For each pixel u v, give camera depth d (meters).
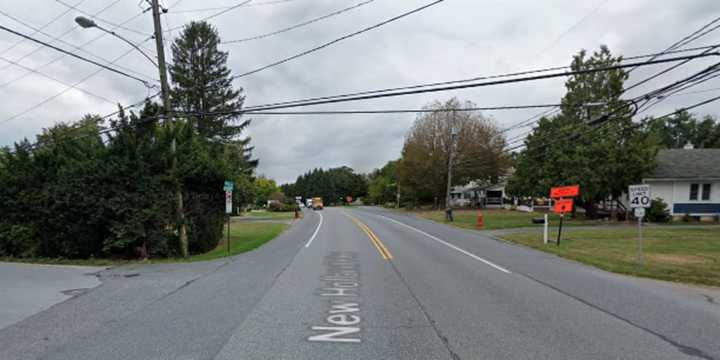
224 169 15.98
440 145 49.06
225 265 11.12
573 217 31.05
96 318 5.89
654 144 27.81
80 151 14.46
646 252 13.33
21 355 4.45
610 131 25.92
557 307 6.49
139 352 4.51
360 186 117.00
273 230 24.09
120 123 14.26
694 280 8.77
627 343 4.84
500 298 7.06
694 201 27.27
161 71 14.16
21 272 10.49
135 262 12.66
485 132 49.09
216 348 4.62
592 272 9.91
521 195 36.94
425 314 6.03
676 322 5.73
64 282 8.90
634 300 7.03
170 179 13.90
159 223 13.84
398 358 4.32
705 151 30.41
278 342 4.81
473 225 25.25
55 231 14.20
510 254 13.08
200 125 36.41
